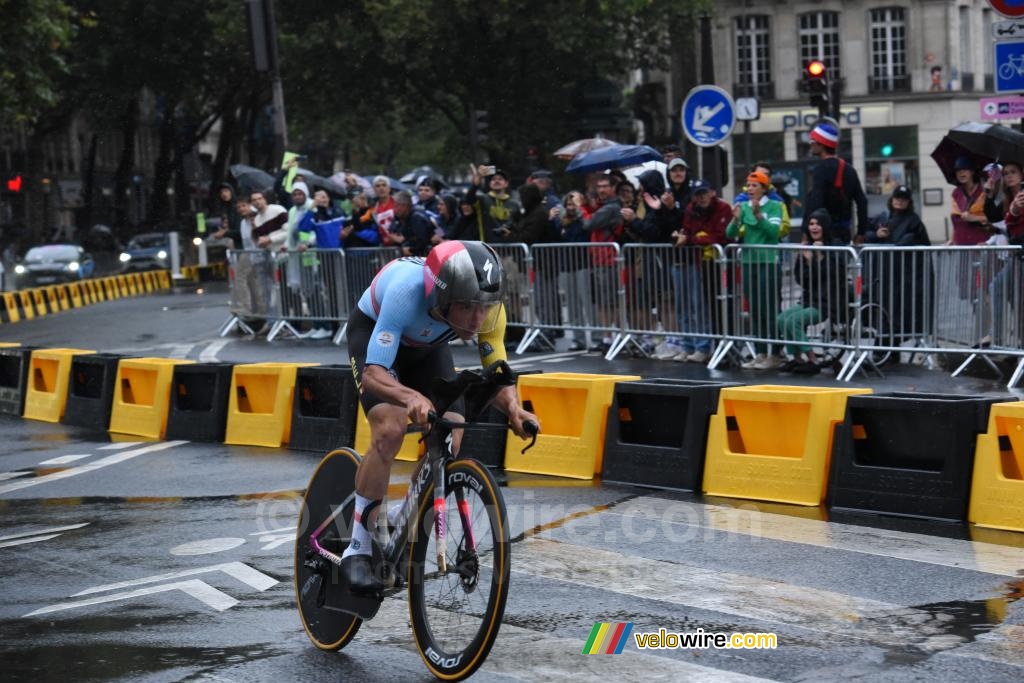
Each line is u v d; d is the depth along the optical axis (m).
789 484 22.05
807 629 15.11
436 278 13.48
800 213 87.50
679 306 37.28
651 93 143.50
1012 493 19.67
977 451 20.22
